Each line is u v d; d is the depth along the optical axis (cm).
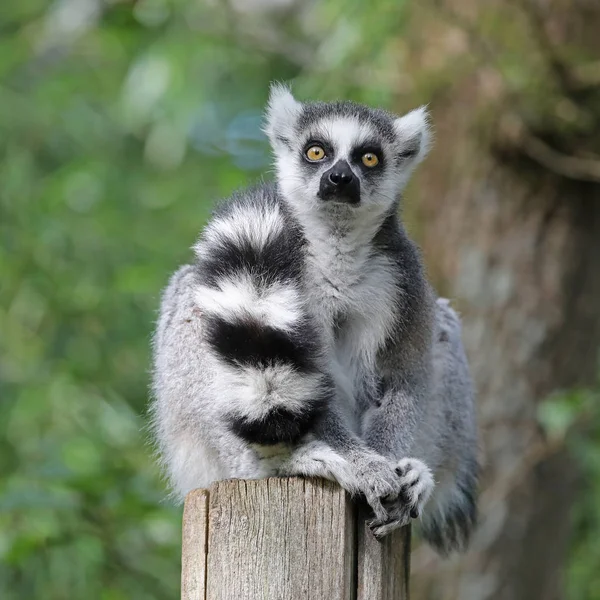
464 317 1176
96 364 1515
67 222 1570
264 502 617
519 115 1163
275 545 612
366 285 838
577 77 1150
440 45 1216
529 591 1166
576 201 1191
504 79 1163
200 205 1659
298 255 785
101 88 1791
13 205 1584
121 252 1583
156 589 1195
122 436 1338
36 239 1547
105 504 1120
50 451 1338
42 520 1112
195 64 1515
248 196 799
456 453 1008
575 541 1353
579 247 1193
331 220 838
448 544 1038
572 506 1230
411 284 862
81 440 1331
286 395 698
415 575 1151
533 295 1179
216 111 1773
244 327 703
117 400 1438
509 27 1168
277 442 714
